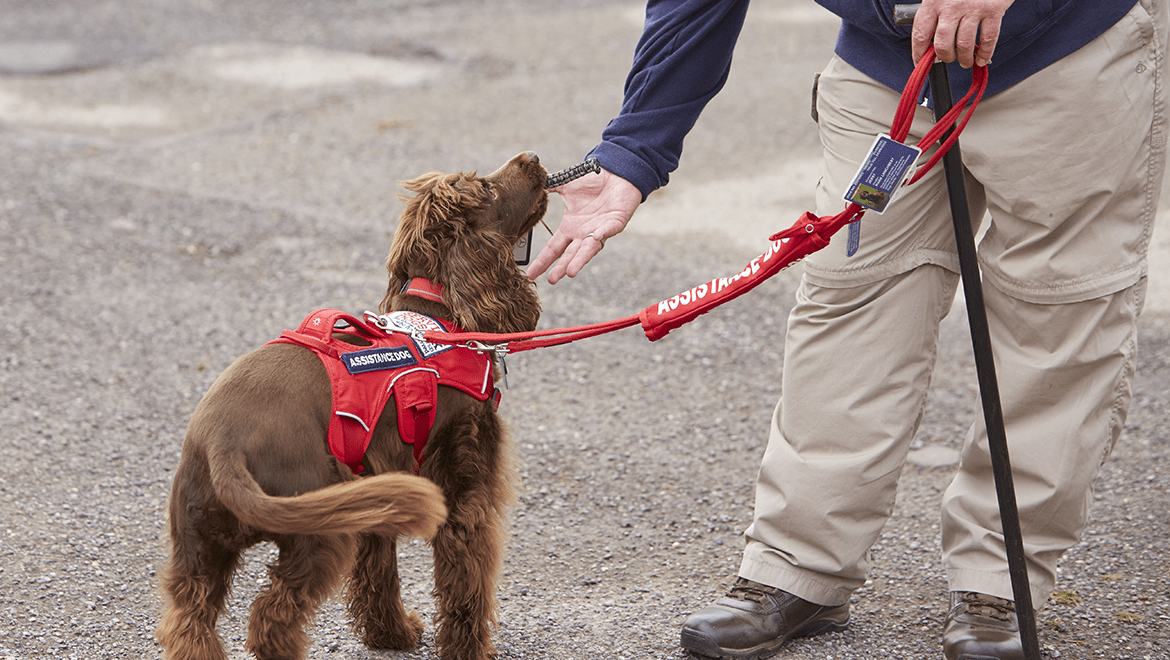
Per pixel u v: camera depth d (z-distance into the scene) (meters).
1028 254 2.78
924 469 4.22
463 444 2.77
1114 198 2.71
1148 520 3.69
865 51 2.84
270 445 2.45
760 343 5.47
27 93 10.16
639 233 6.93
